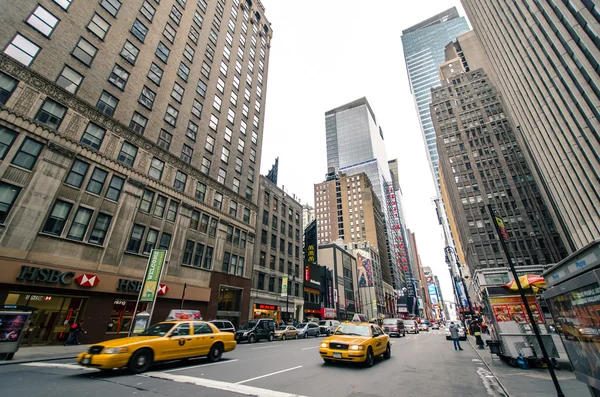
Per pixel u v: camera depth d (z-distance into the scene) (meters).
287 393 6.49
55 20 19.84
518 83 24.19
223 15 40.16
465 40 100.44
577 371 4.31
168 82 28.50
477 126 70.50
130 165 22.83
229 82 38.41
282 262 42.53
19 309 10.99
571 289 4.30
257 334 22.52
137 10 26.67
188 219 26.94
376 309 81.12
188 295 24.69
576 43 15.07
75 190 18.66
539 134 22.28
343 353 10.05
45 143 17.64
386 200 152.75
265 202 41.91
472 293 68.75
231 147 36.16
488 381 8.18
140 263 21.58
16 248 15.34
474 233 61.34
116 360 7.64
